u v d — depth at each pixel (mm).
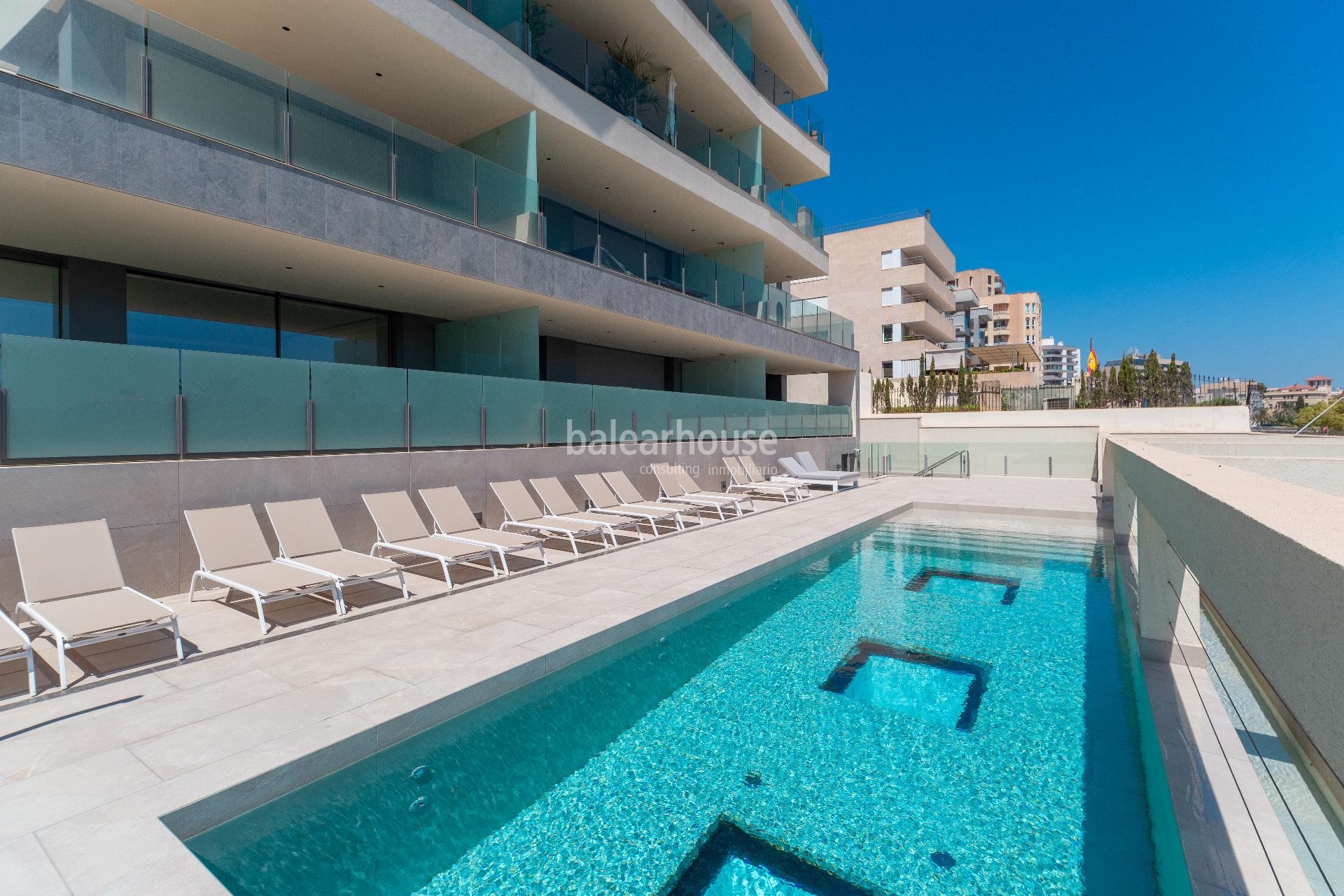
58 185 6172
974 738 4320
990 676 5344
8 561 5387
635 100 14391
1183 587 5320
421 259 9094
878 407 31516
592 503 10422
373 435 8305
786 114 21656
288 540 6387
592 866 3092
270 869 3062
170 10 8648
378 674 4422
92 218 7133
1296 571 1200
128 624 4344
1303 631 1157
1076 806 3557
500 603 6184
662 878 3004
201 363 6688
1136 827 3357
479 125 11914
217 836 3053
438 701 4039
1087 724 4500
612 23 14578
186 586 6477
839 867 3078
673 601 6285
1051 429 22438
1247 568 1578
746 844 3262
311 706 3934
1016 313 92375
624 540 9570
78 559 5027
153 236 7762
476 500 9445
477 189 10102
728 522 11328
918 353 39125
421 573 7500
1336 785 1263
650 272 14148
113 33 6289
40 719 3760
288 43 9445
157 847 2654
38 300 8539
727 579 7180
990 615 6953
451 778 3842
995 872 3035
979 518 13336
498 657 4746
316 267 9172
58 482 5645
